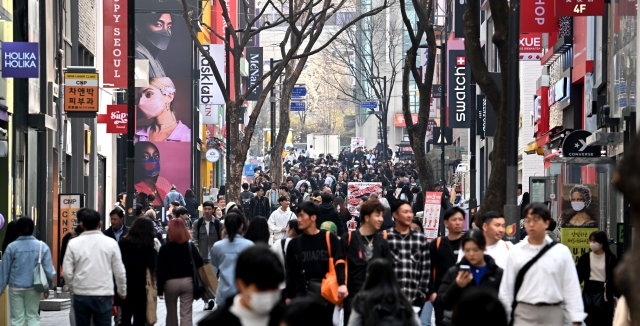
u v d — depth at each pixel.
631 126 32.88
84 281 23.23
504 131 31.81
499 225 20.25
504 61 31.75
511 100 26.52
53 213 47.00
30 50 40.06
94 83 47.19
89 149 64.44
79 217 23.88
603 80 43.00
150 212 44.12
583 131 36.66
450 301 17.33
